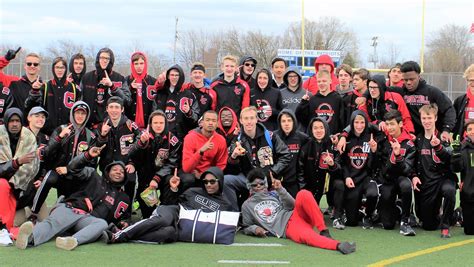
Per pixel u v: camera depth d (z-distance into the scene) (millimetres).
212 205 7402
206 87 9578
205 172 7375
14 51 9438
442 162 7723
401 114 8352
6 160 7129
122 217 7441
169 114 9109
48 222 6859
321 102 9055
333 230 7926
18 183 7238
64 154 7742
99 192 7289
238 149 7836
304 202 7105
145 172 8062
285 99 9492
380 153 8070
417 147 7973
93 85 9164
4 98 9305
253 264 6035
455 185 7754
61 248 6539
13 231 6973
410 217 8195
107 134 7902
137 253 6426
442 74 35812
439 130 8836
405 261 6234
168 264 5996
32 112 7652
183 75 9156
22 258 6125
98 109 9203
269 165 7965
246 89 9203
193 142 7883
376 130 8172
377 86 8602
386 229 8000
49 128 8836
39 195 7352
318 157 8195
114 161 7574
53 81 8875
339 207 8102
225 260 6188
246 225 7547
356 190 8109
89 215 7094
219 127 8344
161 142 7914
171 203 7789
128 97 9305
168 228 6922
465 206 7641
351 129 8172
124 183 7418
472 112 8711
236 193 7938
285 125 8180
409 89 8625
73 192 7426
